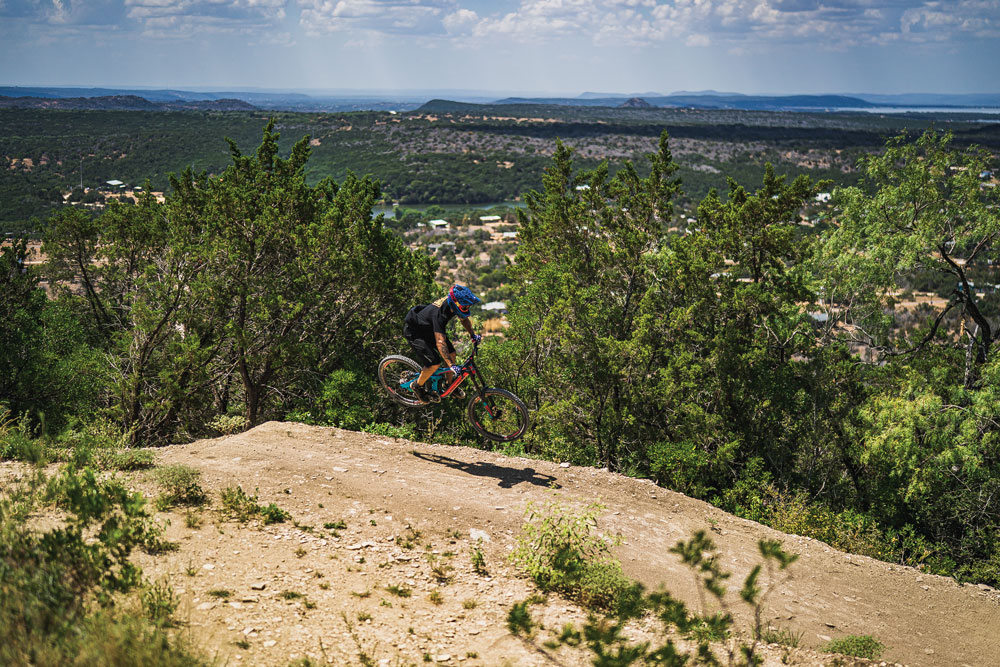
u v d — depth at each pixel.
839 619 6.56
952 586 7.86
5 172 196.00
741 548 7.53
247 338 15.85
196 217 19.25
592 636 4.39
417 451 8.52
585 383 17.02
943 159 17.44
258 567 5.39
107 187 181.12
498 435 8.10
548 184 22.31
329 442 8.46
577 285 19.53
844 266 18.36
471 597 5.52
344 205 19.08
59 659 3.39
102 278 20.11
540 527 6.51
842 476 17.44
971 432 14.66
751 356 16.66
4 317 16.86
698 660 4.80
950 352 19.00
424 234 185.12
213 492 6.71
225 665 3.90
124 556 4.93
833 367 17.42
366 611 5.02
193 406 15.27
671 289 18.89
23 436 7.38
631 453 15.91
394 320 19.81
